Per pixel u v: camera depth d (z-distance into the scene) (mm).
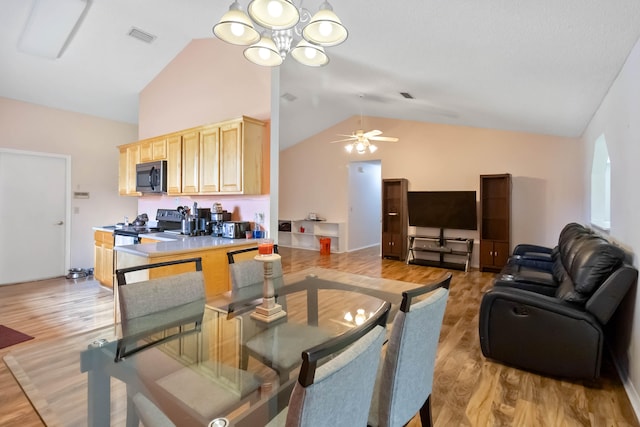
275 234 3834
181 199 4762
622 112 2334
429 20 1987
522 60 2236
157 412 1254
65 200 5355
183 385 1542
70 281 5016
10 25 3467
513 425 1826
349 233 8086
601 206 3951
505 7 1621
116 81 4871
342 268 6074
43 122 5086
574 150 5242
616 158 2580
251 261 2525
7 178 4801
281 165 9016
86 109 5434
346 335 943
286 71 4477
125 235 4176
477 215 6043
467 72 2742
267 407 1401
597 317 2143
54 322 3355
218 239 3623
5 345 2836
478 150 6105
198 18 3719
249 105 3920
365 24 2328
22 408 1965
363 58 3135
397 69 3184
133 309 1846
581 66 2236
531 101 3223
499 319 2402
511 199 5754
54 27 3527
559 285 3033
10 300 4082
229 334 1912
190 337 1879
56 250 5273
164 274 2885
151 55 4516
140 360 1737
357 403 948
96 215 5695
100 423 1446
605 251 2176
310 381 790
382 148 7238
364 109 6508
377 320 1073
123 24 3818
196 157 3982
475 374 2361
